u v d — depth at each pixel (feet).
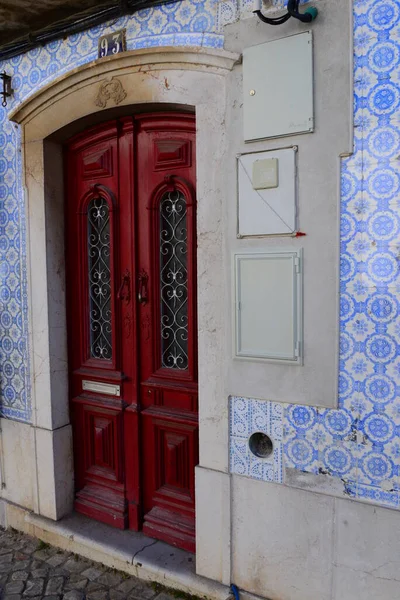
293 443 8.13
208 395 8.90
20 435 11.91
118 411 10.96
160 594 9.42
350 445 7.67
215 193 8.63
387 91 7.16
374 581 7.60
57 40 10.64
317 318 7.80
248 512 8.63
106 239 11.13
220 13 8.46
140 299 10.48
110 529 11.00
